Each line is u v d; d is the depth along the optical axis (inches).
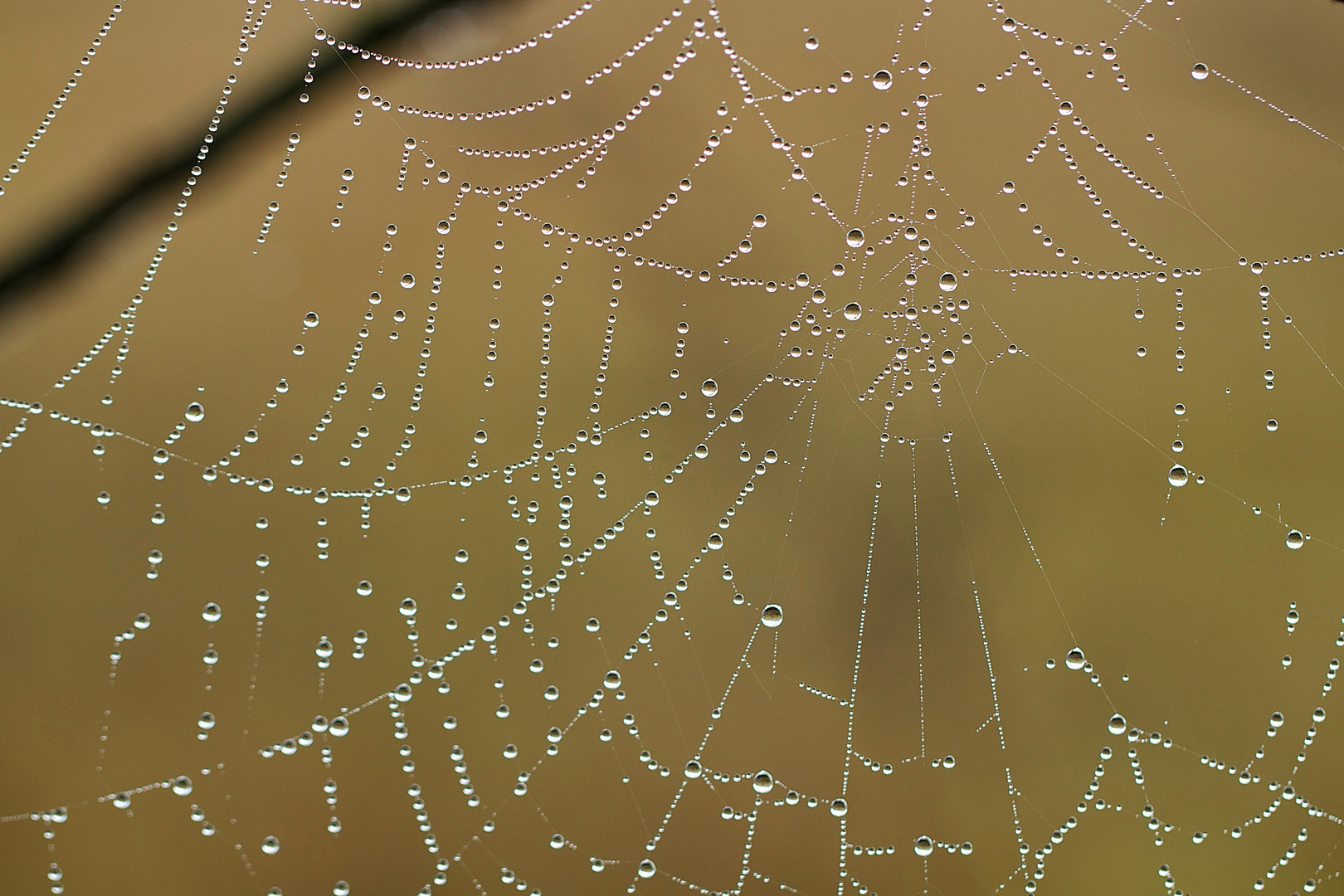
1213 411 16.3
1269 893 16.0
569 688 16.2
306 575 16.2
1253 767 16.1
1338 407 16.2
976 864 16.1
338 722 16.1
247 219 16.3
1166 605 16.2
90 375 16.2
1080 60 16.3
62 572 16.2
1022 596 16.3
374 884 16.1
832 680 16.3
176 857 16.1
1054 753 16.2
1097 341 16.3
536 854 16.1
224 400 16.3
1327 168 16.3
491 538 16.3
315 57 15.6
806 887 16.1
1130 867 16.0
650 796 16.2
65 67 16.3
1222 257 16.3
